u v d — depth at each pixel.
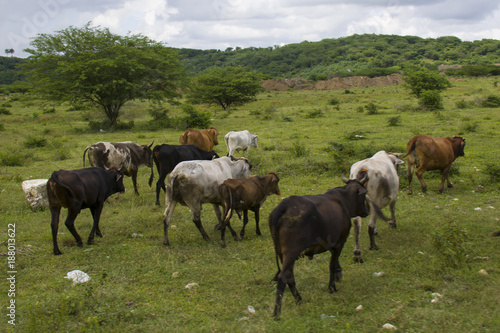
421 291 5.28
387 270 6.02
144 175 13.48
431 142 10.05
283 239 4.77
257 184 7.54
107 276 6.03
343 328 4.45
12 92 66.56
